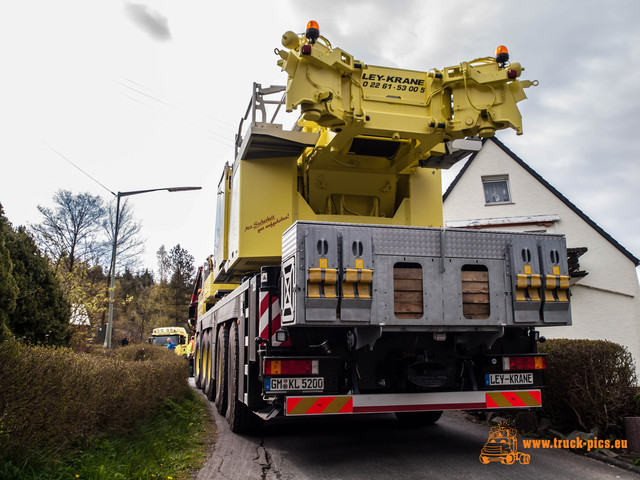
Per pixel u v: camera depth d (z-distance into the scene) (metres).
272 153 6.84
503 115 6.15
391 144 6.71
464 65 6.08
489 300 5.18
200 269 18.31
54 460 4.27
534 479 4.81
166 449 5.84
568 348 6.39
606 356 6.14
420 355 5.50
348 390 5.33
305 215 6.80
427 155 6.81
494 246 5.25
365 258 4.84
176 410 7.77
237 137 7.73
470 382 5.72
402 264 5.04
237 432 7.18
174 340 28.77
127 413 5.91
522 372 5.75
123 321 46.62
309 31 5.50
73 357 5.13
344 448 6.23
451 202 15.24
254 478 4.98
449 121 6.16
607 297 13.59
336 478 4.93
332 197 7.11
